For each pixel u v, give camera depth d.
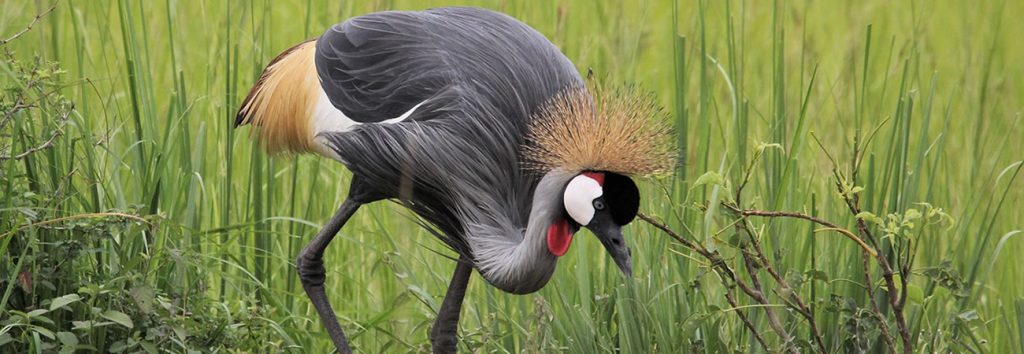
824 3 15.06
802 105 9.34
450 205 7.93
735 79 9.48
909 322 8.43
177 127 9.35
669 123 7.78
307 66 8.45
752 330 7.75
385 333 8.79
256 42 11.33
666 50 13.57
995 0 14.27
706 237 8.05
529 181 7.86
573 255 9.27
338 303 9.64
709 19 14.15
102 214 7.26
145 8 12.80
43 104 7.77
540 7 13.49
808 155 11.38
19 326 7.32
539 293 8.81
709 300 8.86
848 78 12.41
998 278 10.20
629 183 7.07
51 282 7.44
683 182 8.88
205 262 8.40
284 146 8.69
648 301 8.23
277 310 8.75
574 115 7.37
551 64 8.01
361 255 10.01
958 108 12.56
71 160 7.89
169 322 7.28
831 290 8.37
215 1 13.08
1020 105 12.59
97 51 12.38
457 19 8.19
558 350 8.06
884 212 8.91
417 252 9.86
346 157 8.02
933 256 9.52
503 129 7.77
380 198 8.30
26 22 11.55
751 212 7.38
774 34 9.70
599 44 12.69
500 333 8.84
